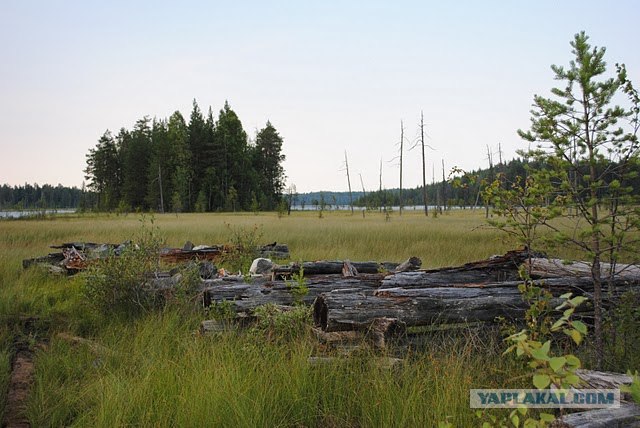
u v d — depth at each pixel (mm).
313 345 4773
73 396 4391
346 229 20531
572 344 4852
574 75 4344
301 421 3770
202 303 6781
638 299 4973
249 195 74000
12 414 4215
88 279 7484
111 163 76875
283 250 13750
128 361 5141
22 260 11648
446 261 12727
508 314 5000
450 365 4230
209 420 3588
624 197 4176
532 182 4707
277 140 85125
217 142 73250
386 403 3730
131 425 3711
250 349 4793
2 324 6754
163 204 66812
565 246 4668
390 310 4820
